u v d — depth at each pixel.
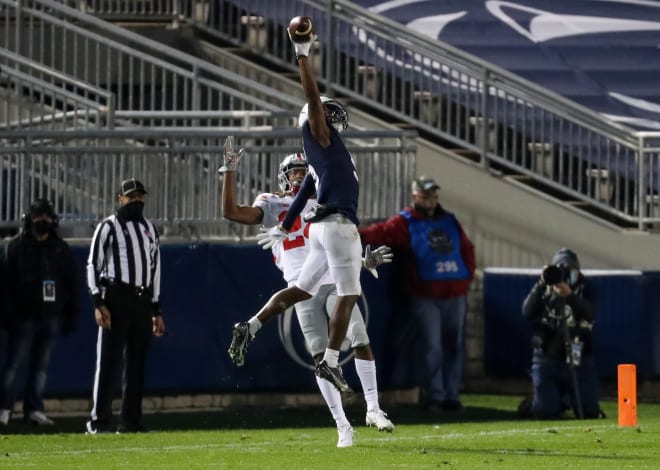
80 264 41.34
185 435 35.34
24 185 41.72
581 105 52.69
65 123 44.09
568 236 50.16
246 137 43.06
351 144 45.81
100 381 36.38
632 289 46.97
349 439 30.56
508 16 61.47
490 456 28.56
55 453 30.23
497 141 50.56
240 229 44.12
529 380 48.19
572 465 27.02
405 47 51.06
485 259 50.41
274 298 29.39
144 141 44.06
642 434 34.28
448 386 43.69
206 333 42.56
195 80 47.47
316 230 28.78
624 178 50.50
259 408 43.91
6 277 38.28
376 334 44.16
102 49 53.03
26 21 52.06
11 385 38.62
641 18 61.97
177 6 55.97
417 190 43.88
